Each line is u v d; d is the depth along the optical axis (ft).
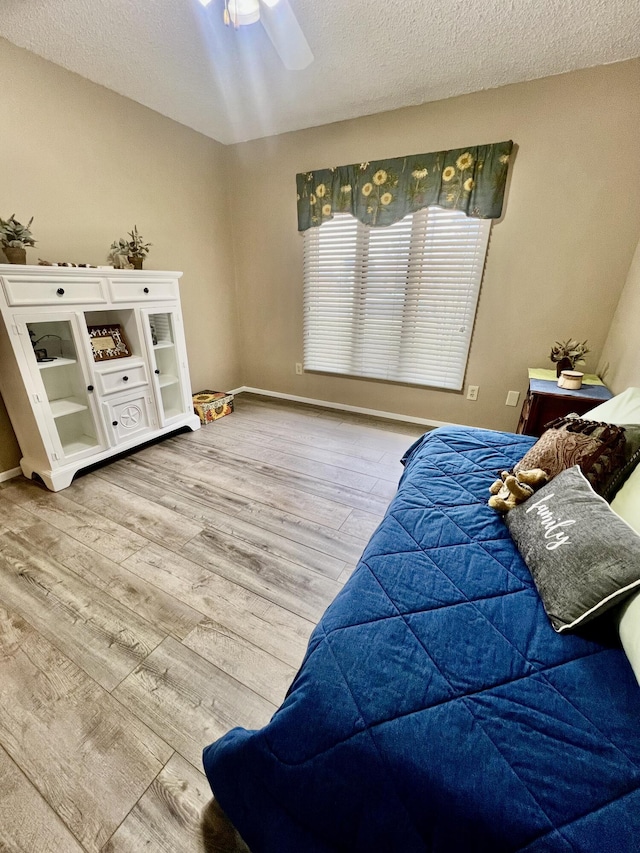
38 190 7.26
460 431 6.40
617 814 1.73
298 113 9.00
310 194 10.21
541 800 1.80
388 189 9.18
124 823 2.87
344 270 10.58
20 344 6.33
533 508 3.78
